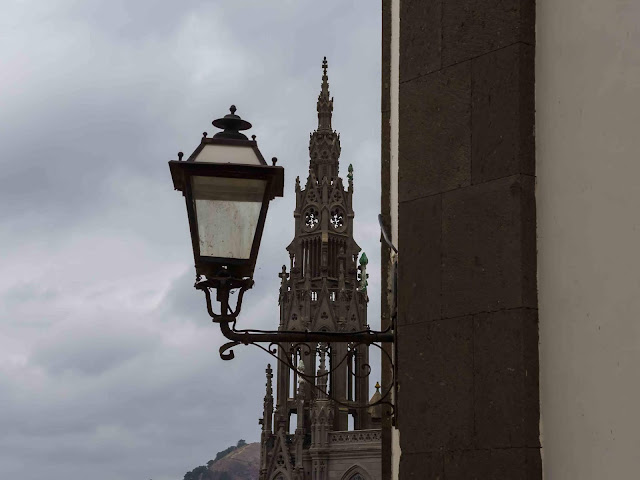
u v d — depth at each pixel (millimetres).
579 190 10219
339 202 168375
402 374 11477
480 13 11312
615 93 9977
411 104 11867
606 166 9984
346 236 166875
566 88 10484
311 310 162250
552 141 10586
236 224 12641
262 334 12914
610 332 9742
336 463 153500
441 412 10977
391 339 13078
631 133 9789
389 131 15578
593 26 10258
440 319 11156
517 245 10609
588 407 9836
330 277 165000
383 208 15367
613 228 9836
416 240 11555
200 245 12570
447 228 11250
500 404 10477
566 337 10156
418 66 11859
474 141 11156
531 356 10406
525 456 10195
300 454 156500
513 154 10789
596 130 10117
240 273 12734
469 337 10852
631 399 9477
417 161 11688
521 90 10867
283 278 164375
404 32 12109
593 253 9992
